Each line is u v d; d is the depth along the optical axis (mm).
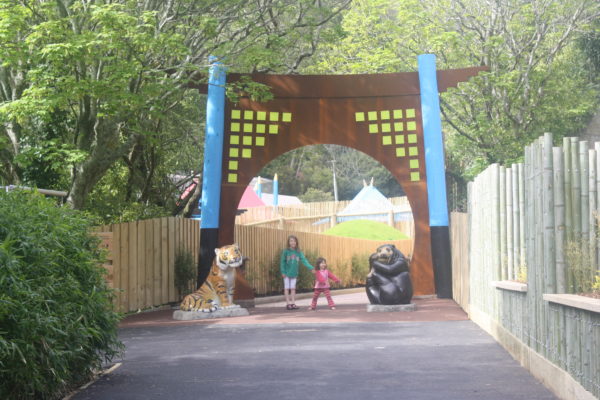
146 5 17016
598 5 28078
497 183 10758
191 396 6988
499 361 8727
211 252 18391
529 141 27859
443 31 28203
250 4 20141
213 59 17938
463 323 13164
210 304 15461
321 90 19391
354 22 28641
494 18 27984
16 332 5762
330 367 8492
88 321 7395
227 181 18734
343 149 68625
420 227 19188
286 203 49469
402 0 28547
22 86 16328
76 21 15609
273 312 16766
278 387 7328
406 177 19281
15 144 16844
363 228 33281
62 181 18344
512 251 10555
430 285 19016
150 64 17344
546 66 28469
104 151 16641
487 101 27828
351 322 13766
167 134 23500
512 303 9281
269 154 19062
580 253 6879
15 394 6082
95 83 14211
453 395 6770
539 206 7480
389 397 6727
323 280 17500
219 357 9508
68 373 6828
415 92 19391
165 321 15047
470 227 14047
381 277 16094
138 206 21234
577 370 6078
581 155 7070
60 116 17234
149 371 8492
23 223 6359
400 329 12375
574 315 6180
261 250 22188
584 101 29625
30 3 15195
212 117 18703
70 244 7273
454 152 30375
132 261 17031
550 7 27328
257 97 18719
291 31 19672
